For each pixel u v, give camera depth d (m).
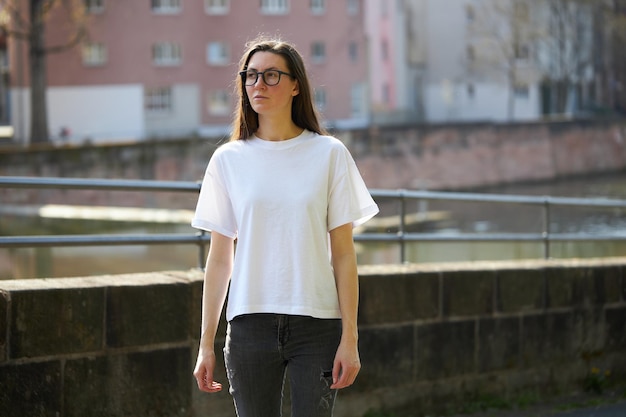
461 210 43.16
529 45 69.88
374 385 6.72
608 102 76.31
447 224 38.56
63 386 5.32
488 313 7.35
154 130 61.22
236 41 63.12
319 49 66.69
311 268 3.87
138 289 5.59
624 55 73.62
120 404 5.54
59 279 5.58
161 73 61.19
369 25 79.94
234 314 3.91
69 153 43.16
